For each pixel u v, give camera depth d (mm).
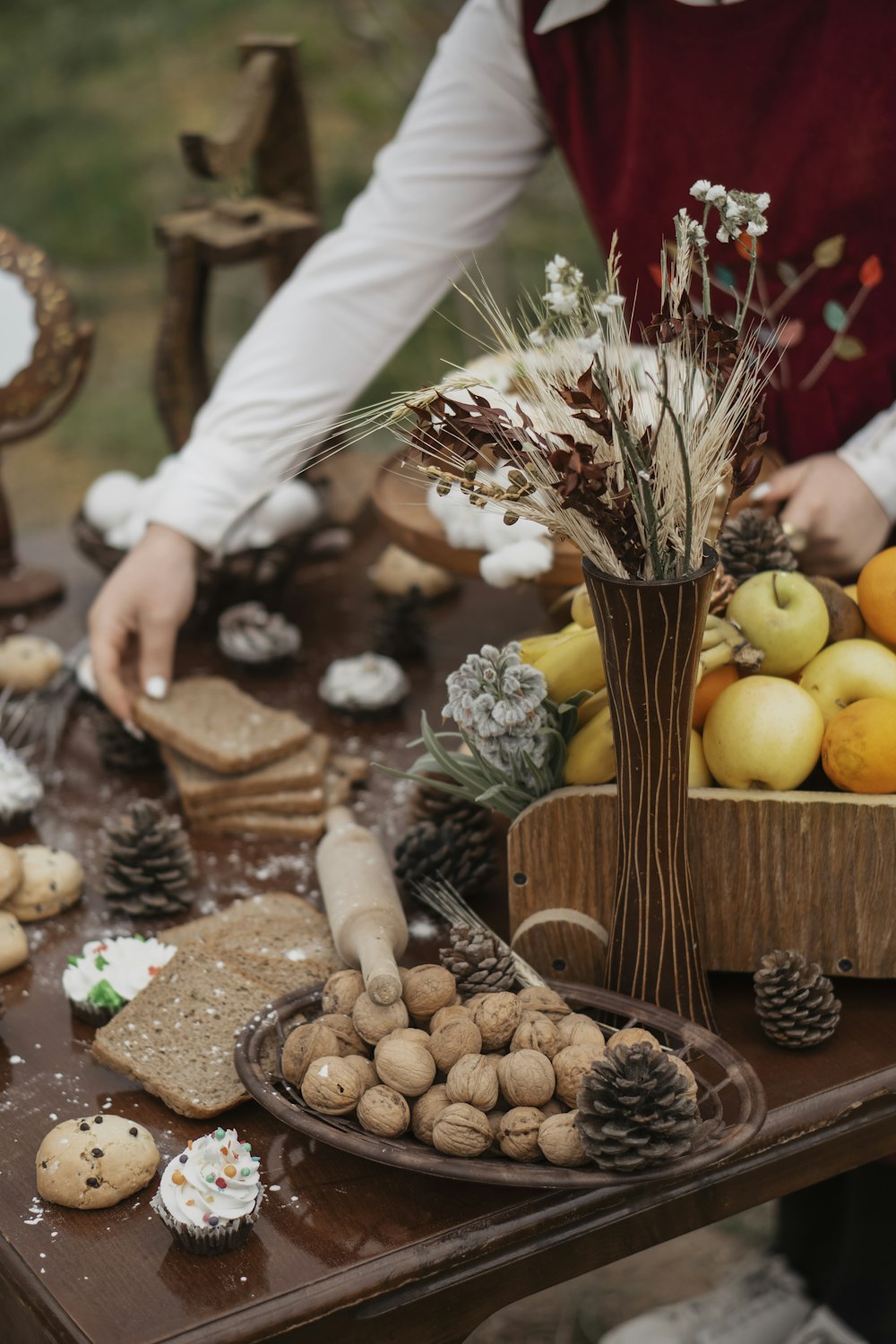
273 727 1358
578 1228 880
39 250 1708
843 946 1023
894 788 987
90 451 4539
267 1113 962
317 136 4961
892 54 1253
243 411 1489
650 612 830
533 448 833
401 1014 904
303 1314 805
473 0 1483
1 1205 888
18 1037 1055
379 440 2545
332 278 1520
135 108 5516
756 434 866
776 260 1398
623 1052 822
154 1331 788
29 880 1190
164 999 1040
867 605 1052
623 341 831
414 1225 858
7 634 1714
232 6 5781
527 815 1008
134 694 1425
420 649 1633
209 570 1616
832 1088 951
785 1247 1704
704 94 1337
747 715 989
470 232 1543
